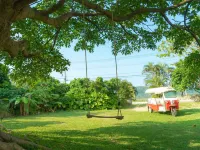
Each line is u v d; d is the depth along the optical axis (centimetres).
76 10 869
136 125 1418
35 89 2359
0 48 627
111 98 2789
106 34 949
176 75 2191
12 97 2169
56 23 692
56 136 1077
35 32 970
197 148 869
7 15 573
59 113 2372
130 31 927
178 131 1195
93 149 837
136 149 852
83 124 1502
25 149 709
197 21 768
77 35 1005
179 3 698
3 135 704
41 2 890
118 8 764
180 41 841
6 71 1027
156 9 701
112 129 1279
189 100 3111
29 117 2012
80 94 2767
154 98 2120
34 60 983
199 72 822
